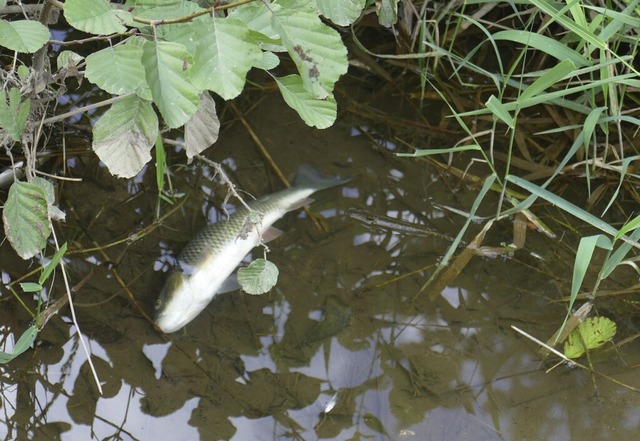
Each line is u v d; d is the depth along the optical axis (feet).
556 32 6.95
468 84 6.97
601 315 6.23
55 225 6.37
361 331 6.15
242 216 6.40
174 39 4.97
